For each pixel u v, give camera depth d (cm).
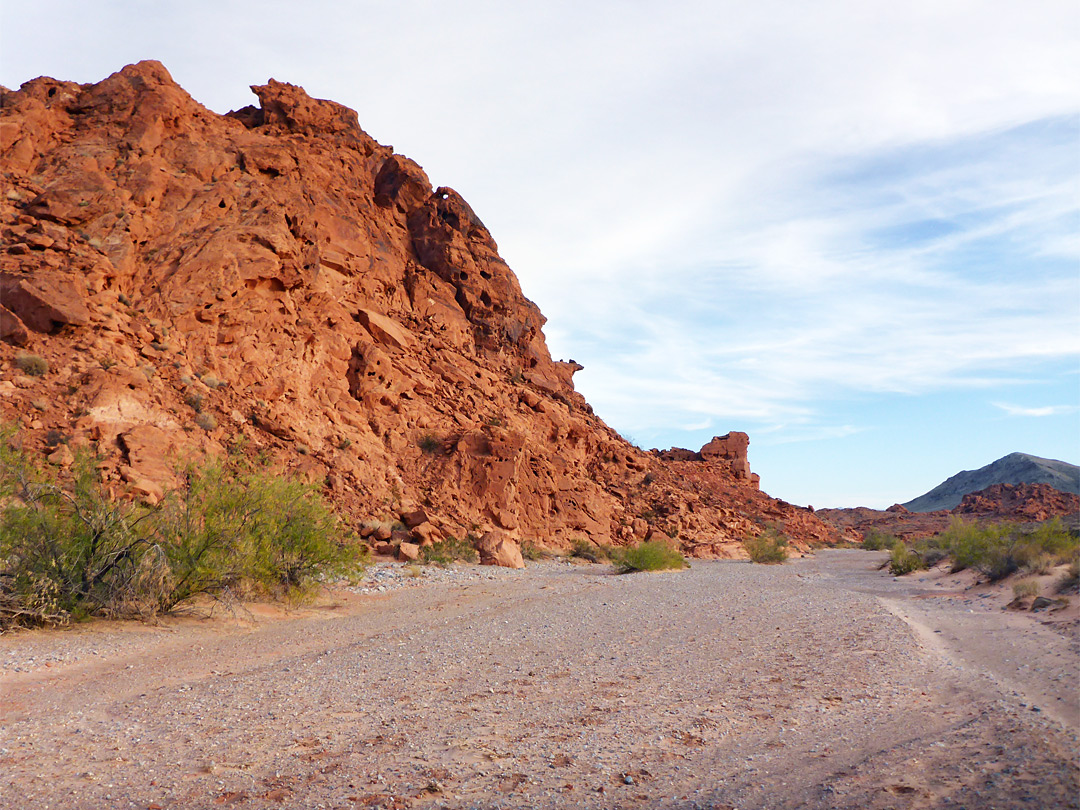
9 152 3188
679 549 4469
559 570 2952
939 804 421
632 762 527
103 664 924
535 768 516
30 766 531
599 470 5166
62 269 2767
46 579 1140
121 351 2702
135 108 3659
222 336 3116
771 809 432
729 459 8238
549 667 879
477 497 3578
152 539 1302
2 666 886
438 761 533
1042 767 464
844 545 6788
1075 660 809
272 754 553
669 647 1009
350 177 4716
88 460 1361
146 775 510
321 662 927
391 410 3747
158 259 3120
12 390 2341
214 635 1152
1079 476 16500
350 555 1644
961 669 808
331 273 4000
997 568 1823
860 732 580
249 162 3803
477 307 5169
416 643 1069
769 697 707
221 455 2608
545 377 5428
